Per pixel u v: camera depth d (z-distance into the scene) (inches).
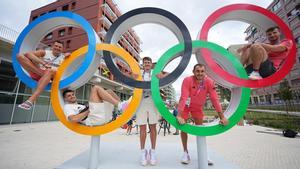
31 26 102.7
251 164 119.5
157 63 93.4
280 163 121.3
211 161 95.3
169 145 141.6
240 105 89.8
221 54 93.2
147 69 111.9
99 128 88.4
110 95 95.7
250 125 420.8
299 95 805.2
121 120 88.2
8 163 112.3
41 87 89.3
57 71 96.0
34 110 349.4
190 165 92.5
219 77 95.4
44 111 374.0
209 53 92.8
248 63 106.7
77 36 705.0
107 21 735.1
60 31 756.0
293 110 783.7
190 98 98.4
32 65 93.9
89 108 92.1
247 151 159.8
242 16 104.5
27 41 104.8
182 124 86.5
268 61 94.0
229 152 156.0
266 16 98.1
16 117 313.0
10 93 306.5
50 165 109.9
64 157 129.8
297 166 114.3
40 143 181.0
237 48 117.6
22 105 82.1
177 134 271.4
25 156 130.2
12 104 308.2
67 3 781.9
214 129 87.4
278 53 97.8
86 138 217.2
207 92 99.9
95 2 725.9
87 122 92.3
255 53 95.4
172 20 97.7
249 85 89.3
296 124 367.2
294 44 93.0
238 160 129.8
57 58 111.5
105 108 95.5
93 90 95.5
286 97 732.0
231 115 90.0
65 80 93.7
